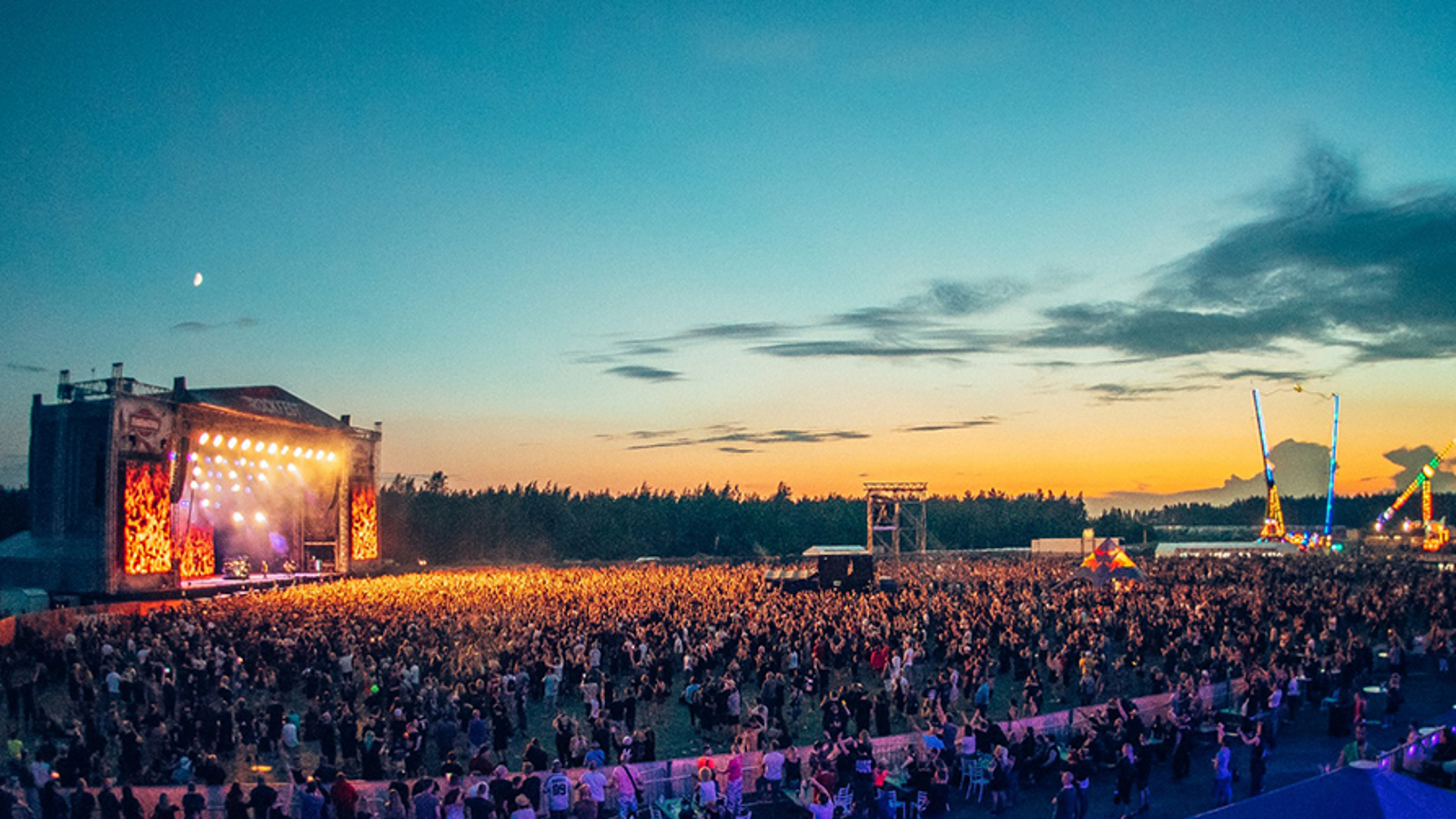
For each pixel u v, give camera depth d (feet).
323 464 267.59
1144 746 72.33
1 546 202.49
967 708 107.55
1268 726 87.35
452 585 222.48
